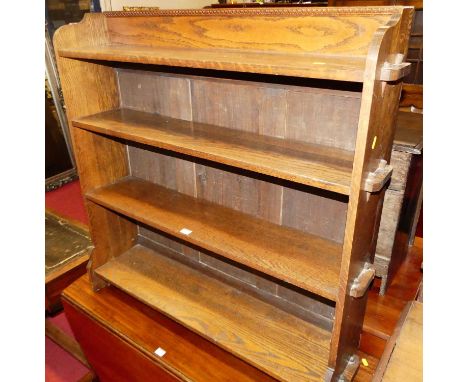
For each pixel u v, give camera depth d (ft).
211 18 4.09
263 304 5.17
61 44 4.63
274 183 4.56
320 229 4.46
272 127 4.26
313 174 3.28
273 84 4.07
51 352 6.98
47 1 11.17
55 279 6.40
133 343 5.19
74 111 5.05
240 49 4.02
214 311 5.09
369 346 5.37
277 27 3.72
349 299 3.67
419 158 5.24
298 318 4.93
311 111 3.95
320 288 3.66
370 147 3.00
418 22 11.53
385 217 5.15
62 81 4.81
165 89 4.98
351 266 3.41
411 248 6.78
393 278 6.03
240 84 4.30
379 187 3.11
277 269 3.93
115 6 12.66
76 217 10.93
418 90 9.29
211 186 5.17
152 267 5.97
